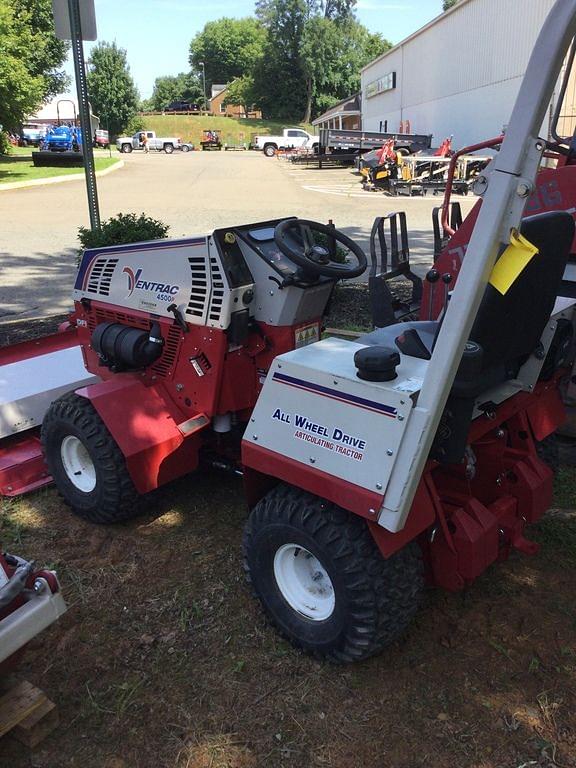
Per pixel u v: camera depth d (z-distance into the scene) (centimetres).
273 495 264
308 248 320
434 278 305
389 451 220
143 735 237
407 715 241
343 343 277
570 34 174
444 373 210
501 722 238
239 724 240
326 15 7400
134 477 329
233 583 313
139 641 279
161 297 342
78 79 706
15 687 239
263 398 257
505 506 282
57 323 718
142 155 4391
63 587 311
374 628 242
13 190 2072
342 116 4975
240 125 7412
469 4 2536
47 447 366
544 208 407
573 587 309
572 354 379
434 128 3025
